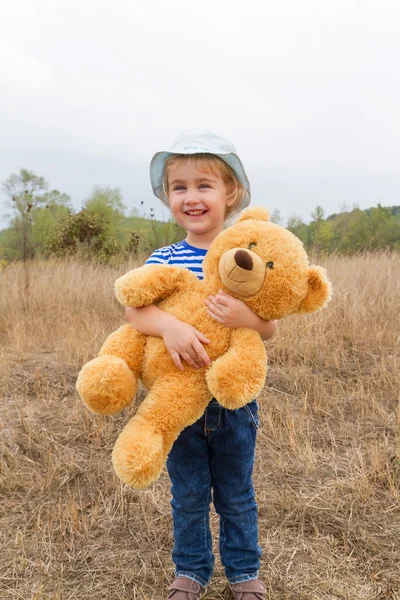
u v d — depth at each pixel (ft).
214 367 4.96
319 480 9.14
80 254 32.48
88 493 8.91
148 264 5.91
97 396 5.07
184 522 6.12
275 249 5.13
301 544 7.43
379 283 20.71
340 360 15.24
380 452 9.85
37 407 12.34
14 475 9.28
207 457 6.09
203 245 6.29
